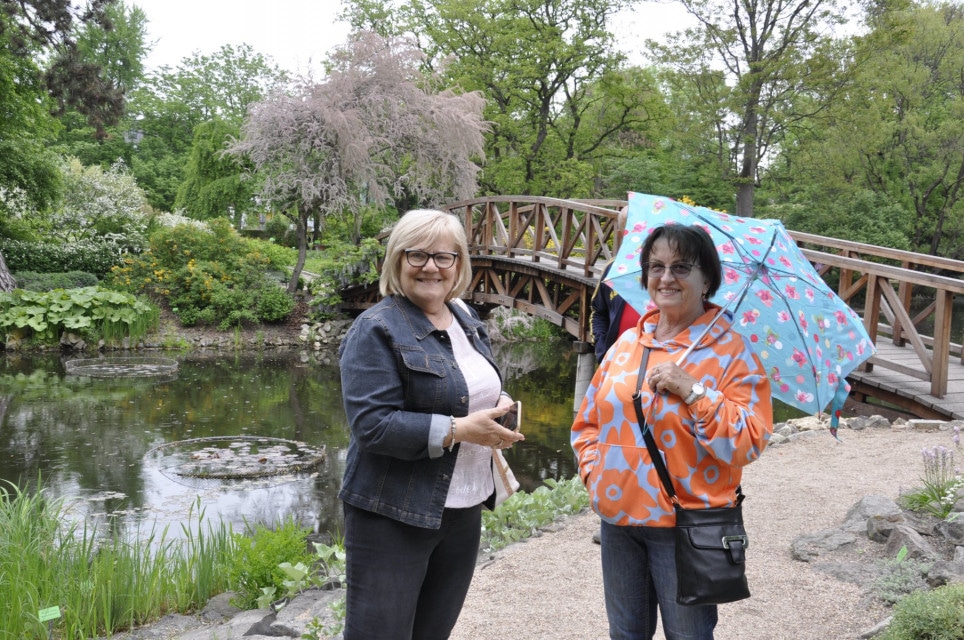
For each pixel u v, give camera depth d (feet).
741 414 5.64
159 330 53.88
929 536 10.69
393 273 6.05
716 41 74.84
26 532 14.07
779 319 7.07
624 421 6.02
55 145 128.67
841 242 26.30
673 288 6.04
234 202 105.19
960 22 99.40
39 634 11.52
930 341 26.40
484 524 13.80
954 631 7.01
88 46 139.44
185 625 12.37
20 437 28.27
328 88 58.90
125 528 19.15
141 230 76.59
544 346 61.98
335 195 58.65
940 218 96.84
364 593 5.87
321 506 21.39
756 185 79.25
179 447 27.40
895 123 93.56
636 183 89.30
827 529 11.21
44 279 56.95
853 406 23.45
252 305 56.90
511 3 75.36
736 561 5.60
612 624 6.39
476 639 8.63
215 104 145.69
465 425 5.64
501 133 78.02
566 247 38.75
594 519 13.38
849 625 8.43
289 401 36.35
